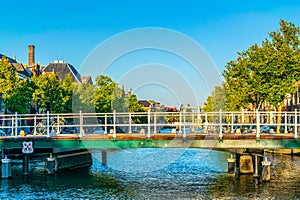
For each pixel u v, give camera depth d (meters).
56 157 33.97
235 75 51.09
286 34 47.34
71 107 62.25
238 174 32.16
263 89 45.62
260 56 46.31
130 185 28.27
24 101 55.56
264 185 27.58
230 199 23.83
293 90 45.66
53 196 24.91
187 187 27.33
